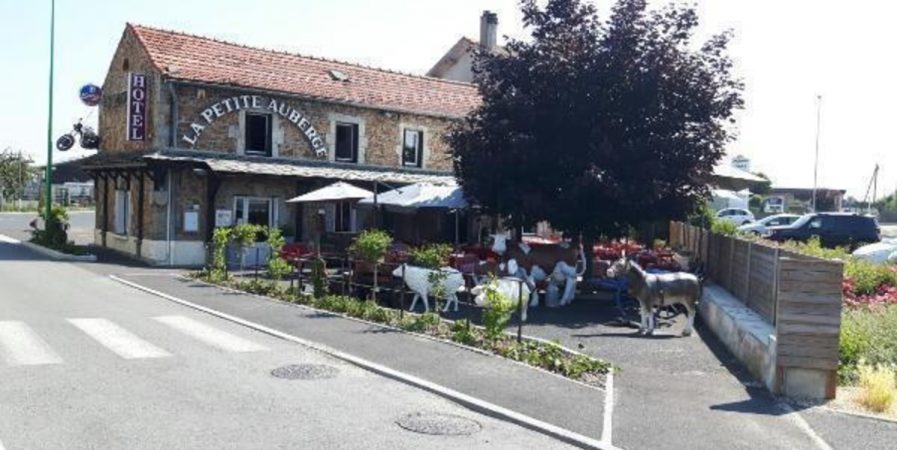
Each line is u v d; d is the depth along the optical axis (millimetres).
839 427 7566
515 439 6984
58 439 6449
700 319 14953
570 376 9359
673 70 17375
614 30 17594
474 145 18578
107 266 21953
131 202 25953
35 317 12352
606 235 18656
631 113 17469
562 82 17438
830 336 8641
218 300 15086
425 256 14711
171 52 25125
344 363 9750
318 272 15234
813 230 33281
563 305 16406
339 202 26609
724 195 41188
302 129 26516
